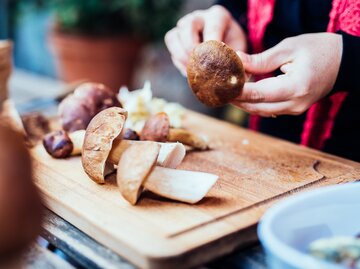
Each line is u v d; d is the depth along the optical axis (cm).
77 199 42
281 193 44
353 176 48
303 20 59
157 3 117
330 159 52
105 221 38
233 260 37
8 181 28
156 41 122
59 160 52
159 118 51
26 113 63
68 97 57
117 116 44
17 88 137
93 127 44
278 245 29
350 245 32
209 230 37
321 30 58
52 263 36
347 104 57
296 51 48
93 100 55
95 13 115
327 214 35
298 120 63
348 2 49
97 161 43
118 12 117
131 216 39
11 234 28
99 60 117
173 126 59
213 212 40
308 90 47
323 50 47
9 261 29
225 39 61
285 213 33
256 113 50
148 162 39
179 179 41
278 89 47
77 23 115
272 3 59
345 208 35
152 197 42
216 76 44
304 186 45
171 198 41
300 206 34
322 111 57
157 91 140
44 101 70
